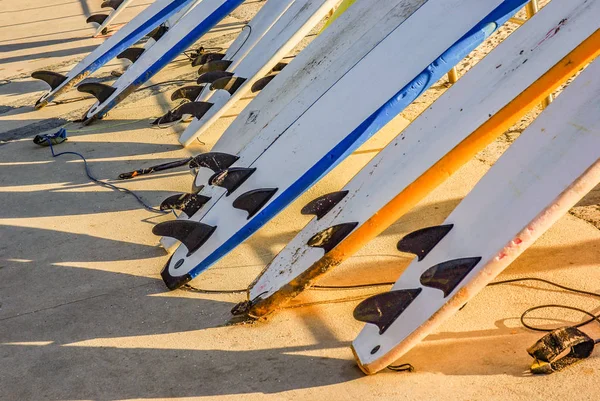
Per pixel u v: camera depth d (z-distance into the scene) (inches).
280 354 178.1
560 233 208.7
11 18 621.9
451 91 198.2
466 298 153.1
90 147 330.6
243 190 219.5
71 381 179.0
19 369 186.1
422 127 194.7
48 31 563.8
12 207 280.5
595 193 226.5
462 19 216.7
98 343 192.4
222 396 166.7
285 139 225.8
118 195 278.1
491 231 157.1
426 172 179.3
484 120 178.2
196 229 213.6
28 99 412.5
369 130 207.9
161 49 356.5
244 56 325.7
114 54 381.4
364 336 169.0
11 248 248.4
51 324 203.3
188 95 311.4
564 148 155.6
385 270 206.1
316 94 238.1
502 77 186.9
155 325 196.9
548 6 196.1
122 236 246.8
